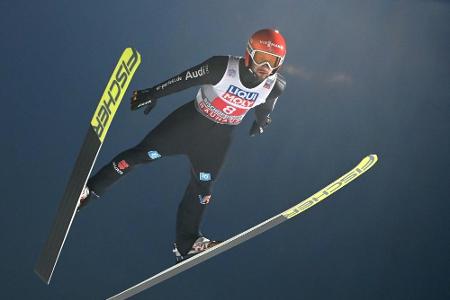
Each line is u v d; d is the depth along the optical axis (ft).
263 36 40.60
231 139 45.62
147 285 47.80
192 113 44.68
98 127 40.70
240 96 42.75
